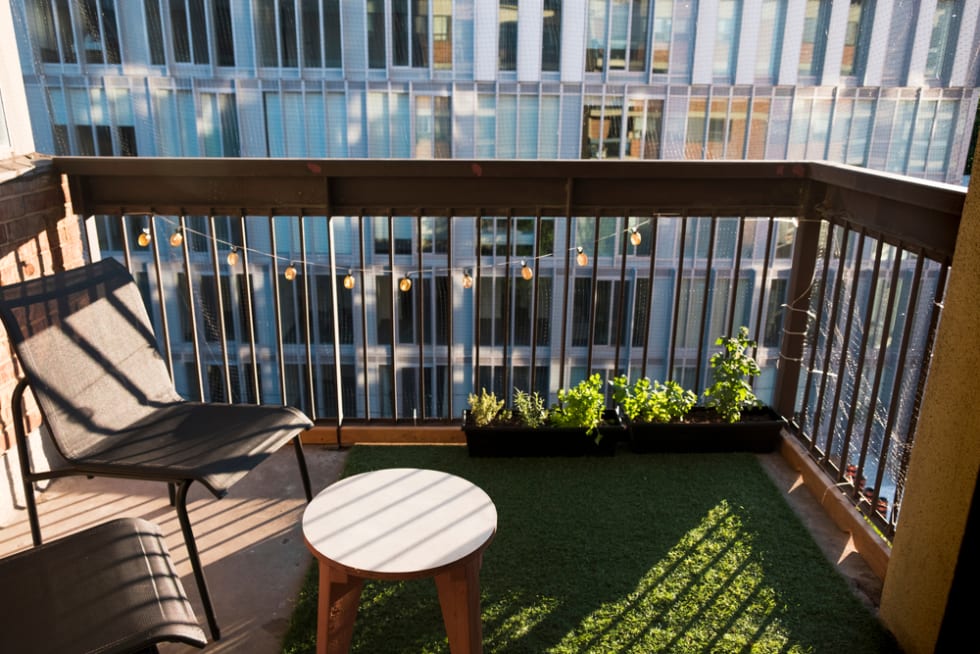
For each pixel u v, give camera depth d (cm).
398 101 805
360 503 160
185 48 791
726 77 777
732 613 183
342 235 837
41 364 184
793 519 225
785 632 176
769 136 777
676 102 798
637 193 253
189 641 118
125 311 217
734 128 795
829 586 193
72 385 191
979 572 147
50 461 251
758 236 775
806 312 265
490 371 864
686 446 266
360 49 795
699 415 277
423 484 168
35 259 231
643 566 201
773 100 759
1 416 222
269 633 178
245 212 252
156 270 258
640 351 820
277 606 188
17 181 221
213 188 249
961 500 147
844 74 739
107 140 812
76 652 111
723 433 264
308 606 184
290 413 211
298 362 872
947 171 684
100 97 797
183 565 205
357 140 831
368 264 845
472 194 252
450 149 828
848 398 342
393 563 137
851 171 214
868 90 729
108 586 128
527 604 185
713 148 814
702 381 823
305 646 170
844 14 714
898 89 705
